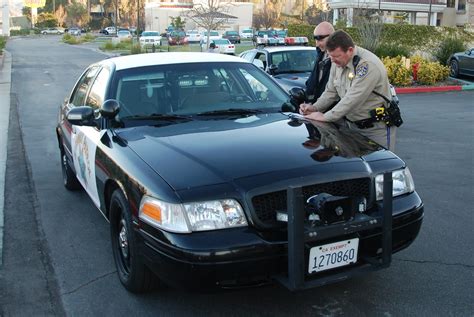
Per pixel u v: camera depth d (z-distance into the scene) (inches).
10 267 169.0
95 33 3887.8
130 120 166.1
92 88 198.7
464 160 297.1
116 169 144.1
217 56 200.2
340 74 175.9
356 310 136.9
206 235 117.9
